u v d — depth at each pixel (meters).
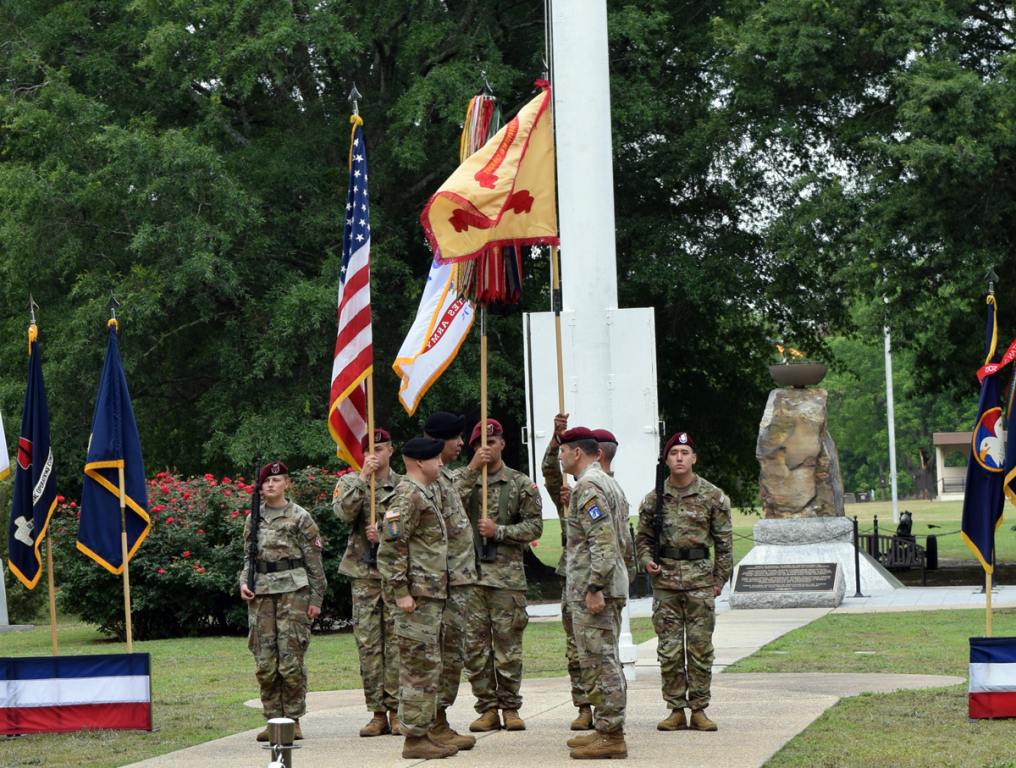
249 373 31.67
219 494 24.83
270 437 29.94
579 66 16.12
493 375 32.62
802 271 34.50
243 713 14.13
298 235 32.84
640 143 35.62
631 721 12.55
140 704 12.84
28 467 13.55
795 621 22.92
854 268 30.17
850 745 11.04
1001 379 13.15
